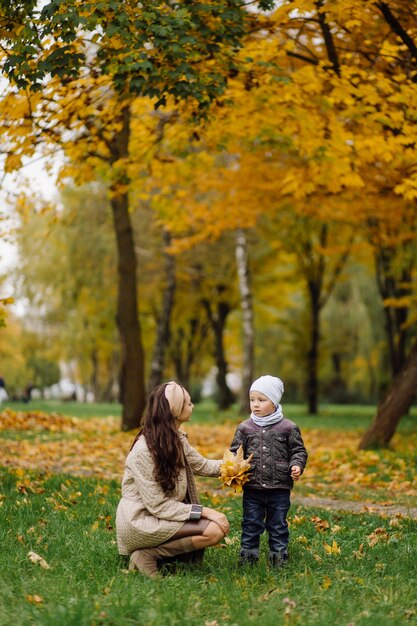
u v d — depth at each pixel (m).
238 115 9.72
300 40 10.59
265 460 4.94
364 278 28.12
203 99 7.62
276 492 4.96
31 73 7.16
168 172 11.71
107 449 12.23
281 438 4.97
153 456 4.63
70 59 7.00
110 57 7.56
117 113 9.38
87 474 9.41
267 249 26.66
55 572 4.62
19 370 45.16
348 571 4.89
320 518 6.64
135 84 7.28
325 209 15.48
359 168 12.32
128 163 11.01
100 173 10.95
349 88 8.94
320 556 5.30
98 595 4.10
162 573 4.68
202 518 4.68
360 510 7.58
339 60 10.41
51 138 9.16
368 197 13.44
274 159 14.11
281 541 4.97
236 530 6.15
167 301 21.16
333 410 33.47
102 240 23.47
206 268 27.03
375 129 9.35
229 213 15.23
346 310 31.22
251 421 5.06
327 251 21.73
